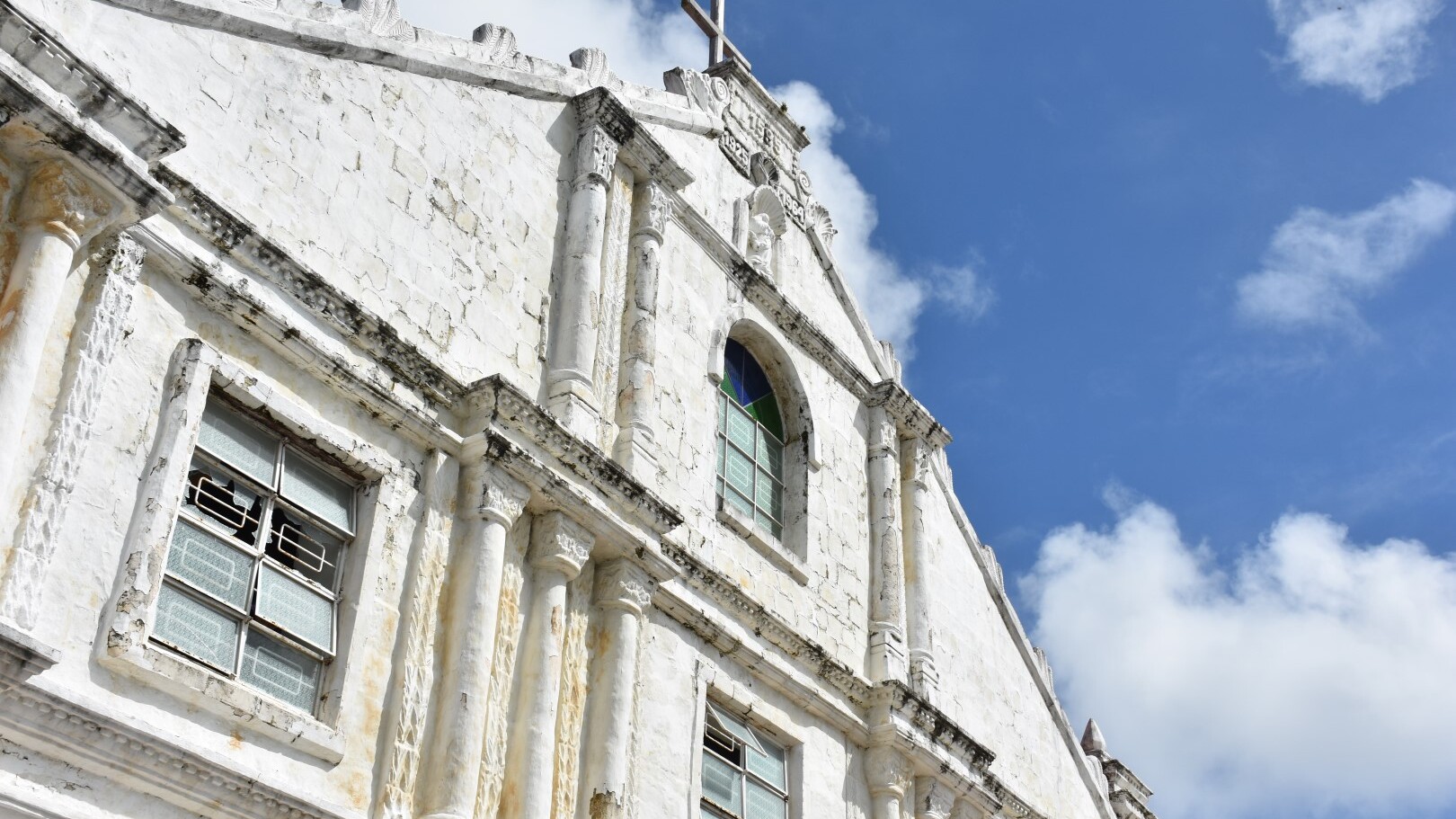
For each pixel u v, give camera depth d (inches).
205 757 445.7
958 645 855.1
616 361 676.1
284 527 517.0
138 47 518.0
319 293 538.3
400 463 554.6
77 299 465.1
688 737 632.4
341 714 500.1
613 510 615.8
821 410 821.2
